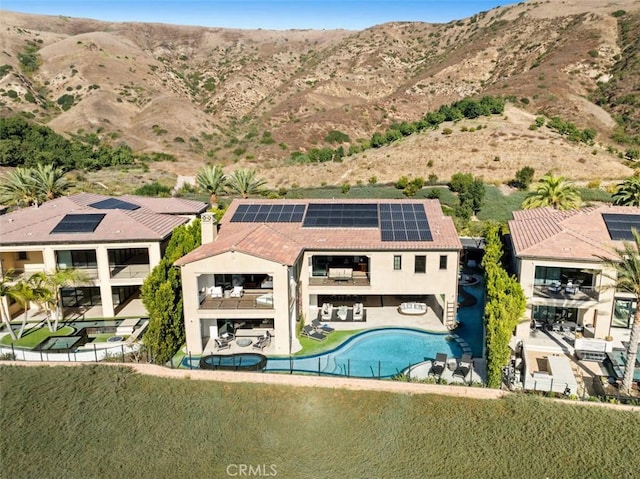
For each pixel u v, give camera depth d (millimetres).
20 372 28688
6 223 38250
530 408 24734
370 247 34312
